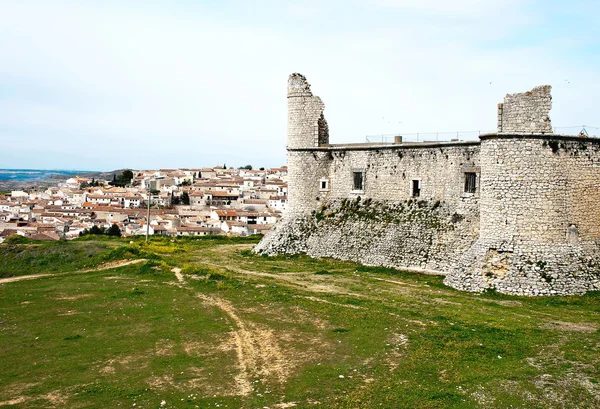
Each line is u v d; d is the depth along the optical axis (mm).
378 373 18047
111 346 21266
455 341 21031
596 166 32094
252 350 20547
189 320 24875
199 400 16156
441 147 39344
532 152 30828
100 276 36281
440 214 38781
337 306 26797
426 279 35031
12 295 30750
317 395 16406
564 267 30000
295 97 48500
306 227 46938
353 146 46406
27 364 19344
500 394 16297
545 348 20156
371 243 41562
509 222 31109
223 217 122625
